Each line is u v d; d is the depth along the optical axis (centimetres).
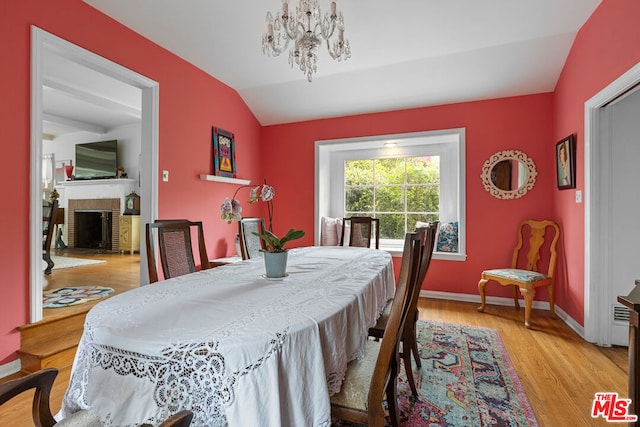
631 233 234
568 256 285
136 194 575
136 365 88
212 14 249
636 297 98
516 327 278
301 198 432
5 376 189
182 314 107
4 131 187
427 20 252
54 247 627
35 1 200
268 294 131
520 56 293
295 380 90
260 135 450
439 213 405
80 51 223
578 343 244
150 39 275
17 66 192
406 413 160
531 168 330
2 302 188
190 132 322
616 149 236
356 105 388
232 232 384
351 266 196
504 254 342
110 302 121
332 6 192
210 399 84
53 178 672
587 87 246
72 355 209
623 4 198
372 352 140
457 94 347
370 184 438
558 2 232
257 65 332
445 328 275
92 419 89
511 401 170
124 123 583
